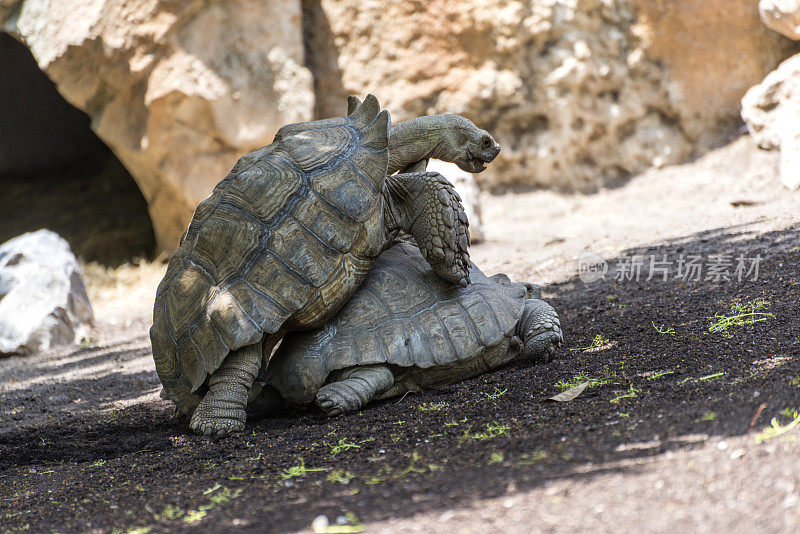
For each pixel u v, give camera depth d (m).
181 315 11.85
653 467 7.16
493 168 31.94
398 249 13.47
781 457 6.87
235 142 29.05
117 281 29.38
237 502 8.07
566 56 30.72
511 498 6.95
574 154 31.44
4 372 19.92
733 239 20.11
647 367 11.73
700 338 12.77
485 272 22.38
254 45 29.16
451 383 12.46
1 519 8.87
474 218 26.81
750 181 26.92
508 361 13.19
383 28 31.12
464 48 31.22
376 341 11.72
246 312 11.23
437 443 9.27
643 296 16.95
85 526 8.05
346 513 7.17
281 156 12.31
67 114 40.81
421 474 8.06
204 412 11.34
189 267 12.05
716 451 7.29
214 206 12.23
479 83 31.06
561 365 12.70
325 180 11.96
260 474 9.12
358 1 31.02
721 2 29.11
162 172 29.16
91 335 23.44
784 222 20.59
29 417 15.02
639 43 30.53
